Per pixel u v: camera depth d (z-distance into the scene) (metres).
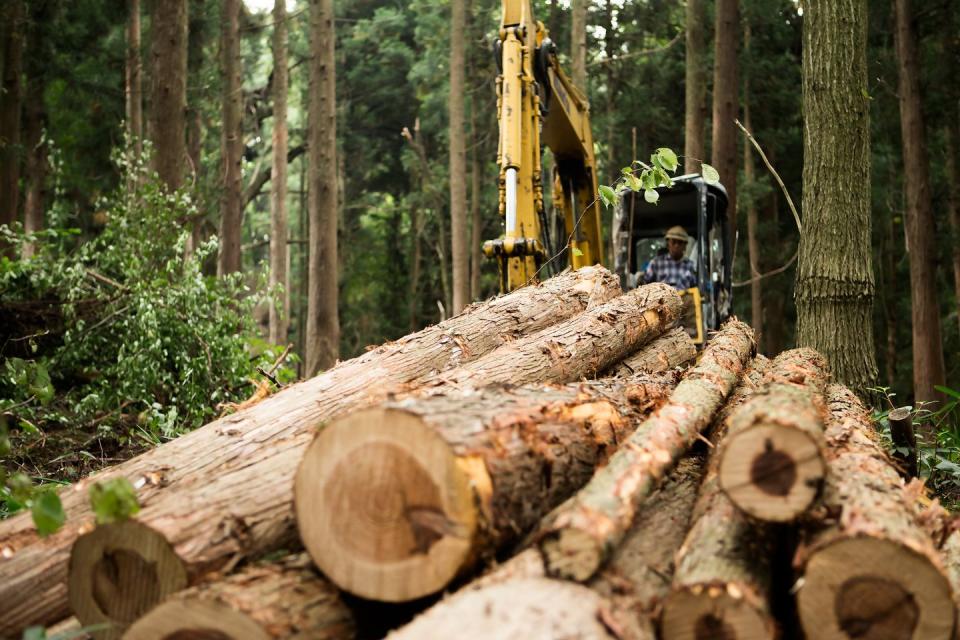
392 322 36.16
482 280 31.94
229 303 8.02
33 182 19.98
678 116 23.84
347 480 2.33
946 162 19.30
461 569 2.27
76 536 2.76
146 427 7.02
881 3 20.92
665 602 2.22
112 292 8.04
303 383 3.71
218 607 2.22
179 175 11.99
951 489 5.47
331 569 2.33
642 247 10.27
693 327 8.35
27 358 7.48
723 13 15.26
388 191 38.72
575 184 9.46
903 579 2.22
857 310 6.59
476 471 2.36
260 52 35.88
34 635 2.38
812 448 2.34
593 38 25.11
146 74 23.70
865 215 6.69
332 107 19.53
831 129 6.67
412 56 35.06
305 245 34.75
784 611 2.50
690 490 3.36
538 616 1.98
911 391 22.81
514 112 7.23
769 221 23.09
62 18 19.41
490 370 3.75
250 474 2.79
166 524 2.51
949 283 22.94
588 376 4.37
